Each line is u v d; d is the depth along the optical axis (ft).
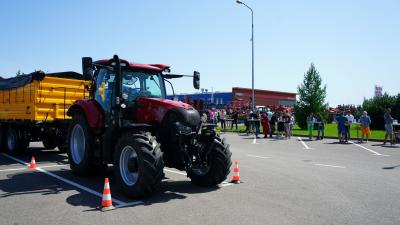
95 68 25.90
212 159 22.47
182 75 26.25
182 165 21.24
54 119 35.42
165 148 21.44
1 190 21.53
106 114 24.06
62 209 17.58
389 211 17.67
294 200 19.69
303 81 94.38
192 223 15.55
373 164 33.94
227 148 22.80
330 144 54.65
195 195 20.72
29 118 34.58
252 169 30.25
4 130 39.81
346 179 26.02
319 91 93.25
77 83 37.29
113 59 22.62
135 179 20.20
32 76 33.40
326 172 29.04
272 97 183.01
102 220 15.87
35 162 32.58
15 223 15.49
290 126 67.62
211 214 16.92
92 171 25.79
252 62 86.43
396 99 97.35
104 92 24.54
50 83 34.73
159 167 19.02
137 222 15.61
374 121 99.50
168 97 26.07
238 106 128.26
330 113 126.21
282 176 27.02
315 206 18.49
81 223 15.47
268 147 49.78
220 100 152.56
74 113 27.30
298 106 94.58
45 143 39.91
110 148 22.50
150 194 19.52
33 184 23.25
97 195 20.42
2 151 40.16
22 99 36.04
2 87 39.45
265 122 66.64
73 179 24.97
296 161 35.60
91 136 24.90
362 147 50.34
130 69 24.08
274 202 19.22
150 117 21.93
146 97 23.47
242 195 20.77
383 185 23.91
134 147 19.43
